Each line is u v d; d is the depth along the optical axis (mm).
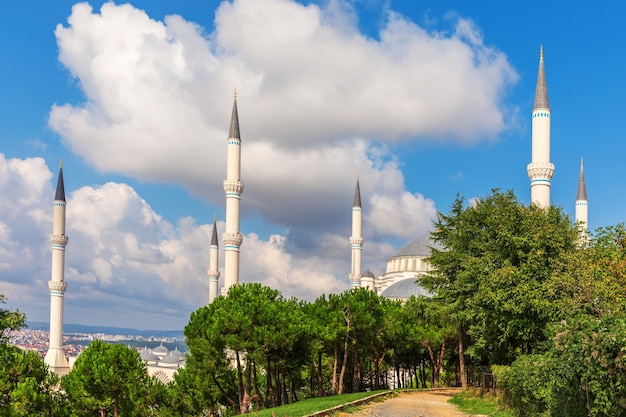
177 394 48281
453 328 51875
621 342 16438
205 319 43125
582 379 18891
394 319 55031
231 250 80125
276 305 42500
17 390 40906
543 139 59188
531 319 31469
